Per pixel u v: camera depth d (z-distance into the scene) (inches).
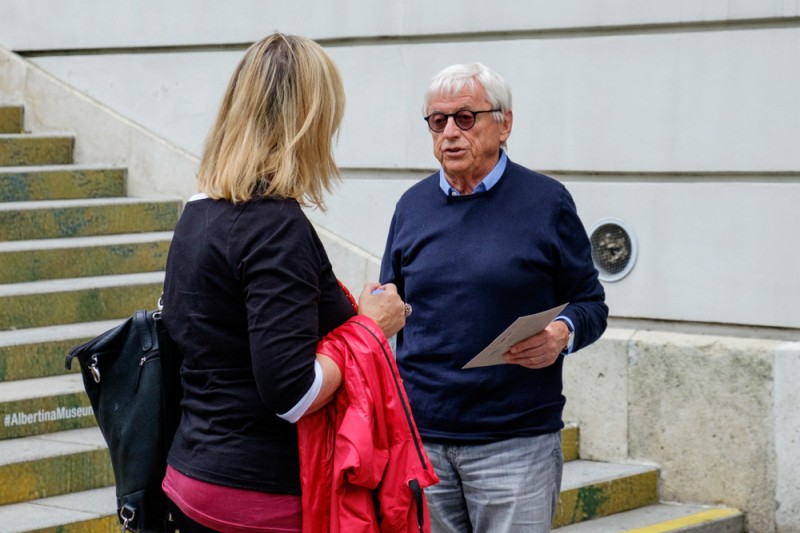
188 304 112.6
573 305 147.8
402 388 116.3
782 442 217.8
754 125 221.5
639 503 228.8
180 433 115.3
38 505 195.3
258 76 113.9
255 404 110.6
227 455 110.2
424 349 147.3
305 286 108.7
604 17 233.9
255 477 110.0
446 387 145.3
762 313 222.8
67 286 252.5
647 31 231.1
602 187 237.1
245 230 109.5
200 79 292.2
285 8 275.6
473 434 144.5
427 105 149.7
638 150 232.8
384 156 263.1
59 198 291.6
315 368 109.1
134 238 277.9
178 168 292.8
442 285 146.5
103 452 206.4
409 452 115.3
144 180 299.4
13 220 269.3
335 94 117.0
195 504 110.9
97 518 188.7
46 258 260.5
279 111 113.2
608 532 212.2
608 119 235.5
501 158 150.3
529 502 144.0
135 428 118.7
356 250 265.7
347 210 268.2
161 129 298.8
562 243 147.0
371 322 115.9
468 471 145.7
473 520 148.3
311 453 111.6
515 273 144.1
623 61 233.3
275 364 105.6
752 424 220.8
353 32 265.3
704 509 225.9
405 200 156.4
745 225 223.5
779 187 219.9
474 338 144.6
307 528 111.1
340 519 112.0
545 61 241.3
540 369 146.2
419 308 148.9
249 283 108.3
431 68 255.8
